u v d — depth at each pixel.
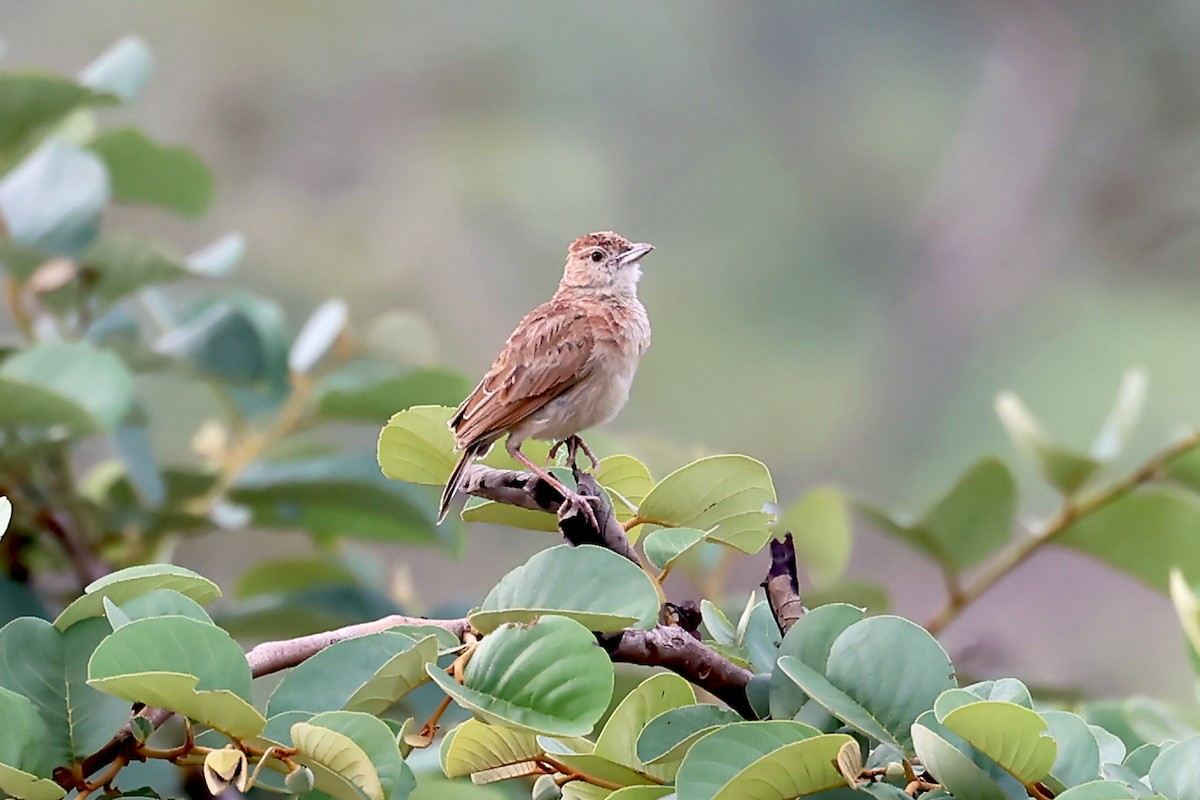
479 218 22.95
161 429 17.03
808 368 23.81
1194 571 8.87
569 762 4.76
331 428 14.62
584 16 23.97
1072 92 24.42
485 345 22.31
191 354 9.12
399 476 6.54
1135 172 23.95
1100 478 9.18
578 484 5.81
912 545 9.01
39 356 8.12
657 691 4.88
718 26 24.86
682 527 5.69
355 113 23.12
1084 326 23.58
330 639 5.02
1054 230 24.22
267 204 22.50
